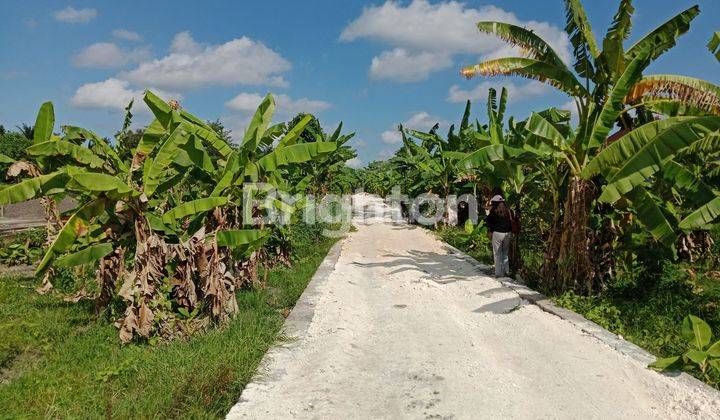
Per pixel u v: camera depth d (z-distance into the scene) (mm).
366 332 6805
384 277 10695
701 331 5344
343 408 4445
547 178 9055
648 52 7340
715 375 4973
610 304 7469
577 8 8188
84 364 5375
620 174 6773
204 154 6871
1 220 22781
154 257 6141
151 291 6078
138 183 7320
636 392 4746
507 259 10148
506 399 4641
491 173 10609
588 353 5738
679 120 6695
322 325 6867
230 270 7113
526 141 8961
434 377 5141
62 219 8883
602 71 8195
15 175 6398
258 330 6316
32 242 12164
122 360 5410
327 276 10305
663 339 5949
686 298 7520
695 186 7402
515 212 10328
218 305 6582
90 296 8055
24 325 6457
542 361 5562
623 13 7535
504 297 8477
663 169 7590
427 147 21828
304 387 4859
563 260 8391
